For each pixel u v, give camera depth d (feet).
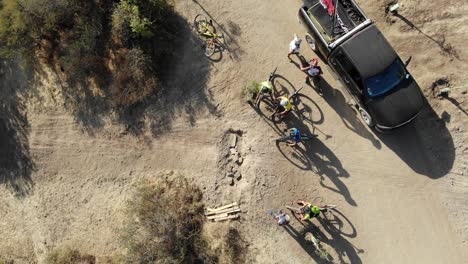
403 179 49.80
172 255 49.93
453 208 48.52
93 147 56.95
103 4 56.03
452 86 50.42
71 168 57.52
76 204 56.65
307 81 52.65
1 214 59.82
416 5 52.60
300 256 49.55
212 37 54.80
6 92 61.41
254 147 51.98
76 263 54.75
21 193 59.11
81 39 55.52
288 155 51.44
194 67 55.06
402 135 50.47
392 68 47.47
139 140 55.52
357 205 49.83
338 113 51.80
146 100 55.52
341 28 49.08
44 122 59.00
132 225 51.85
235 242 50.29
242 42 54.80
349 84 49.11
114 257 53.57
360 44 47.29
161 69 55.16
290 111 52.13
